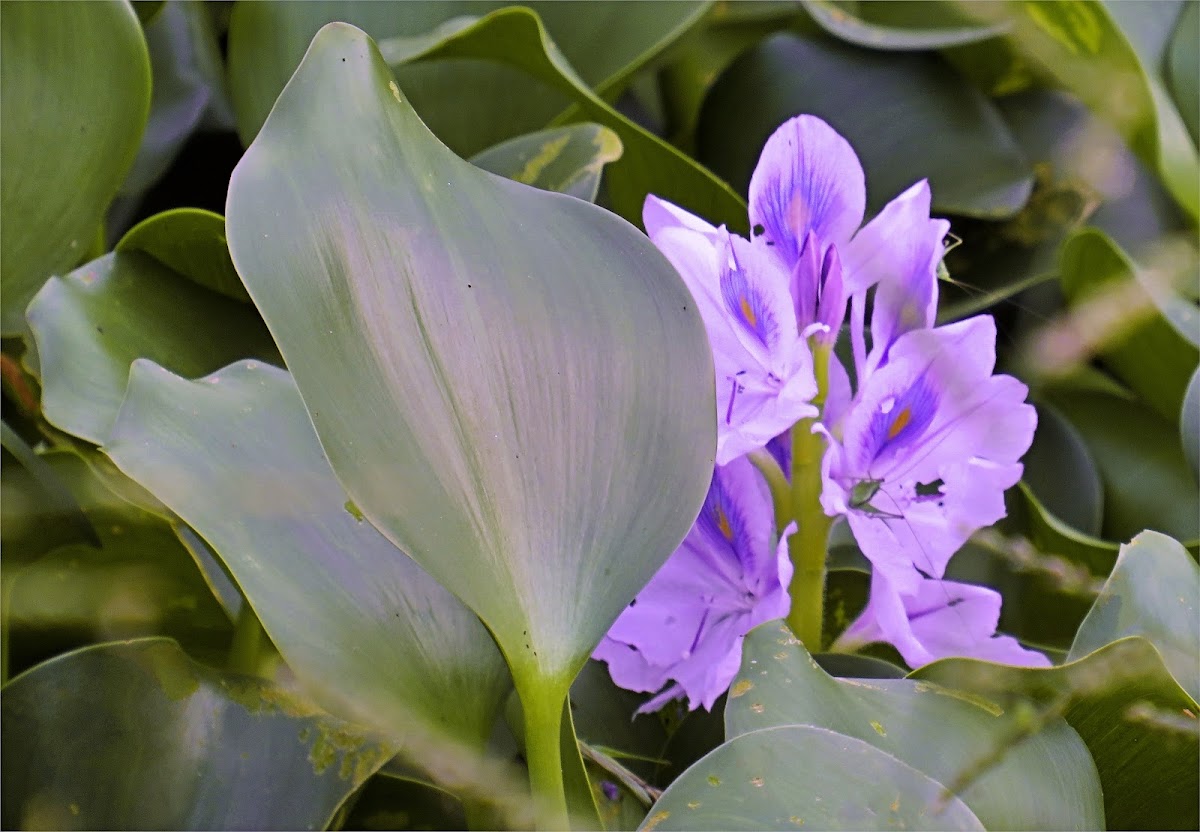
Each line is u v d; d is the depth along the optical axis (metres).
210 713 0.78
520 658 0.74
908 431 0.83
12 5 0.85
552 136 0.92
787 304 0.81
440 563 0.73
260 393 0.79
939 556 0.84
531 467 0.74
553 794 0.74
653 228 0.82
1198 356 0.95
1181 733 0.79
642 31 0.98
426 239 0.74
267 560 0.76
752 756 0.75
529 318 0.74
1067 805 0.77
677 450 0.75
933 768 0.77
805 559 0.84
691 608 0.85
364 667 0.76
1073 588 0.84
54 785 0.78
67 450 0.85
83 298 0.86
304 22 0.98
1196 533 0.98
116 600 0.84
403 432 0.73
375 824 0.83
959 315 0.98
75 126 0.87
